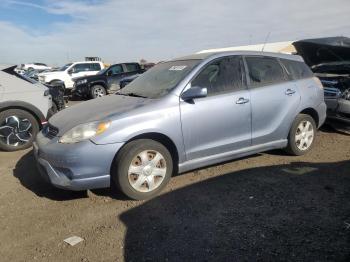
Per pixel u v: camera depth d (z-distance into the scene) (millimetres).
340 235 3463
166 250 3361
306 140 5961
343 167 5367
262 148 5457
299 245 3328
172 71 5160
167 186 4824
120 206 4324
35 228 3908
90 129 4203
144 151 4398
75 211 4254
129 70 18875
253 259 3156
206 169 5402
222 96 4945
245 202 4273
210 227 3736
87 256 3344
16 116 6973
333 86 7426
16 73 7309
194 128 4707
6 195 4797
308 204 4156
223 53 5203
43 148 4387
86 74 21562
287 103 5578
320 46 8164
